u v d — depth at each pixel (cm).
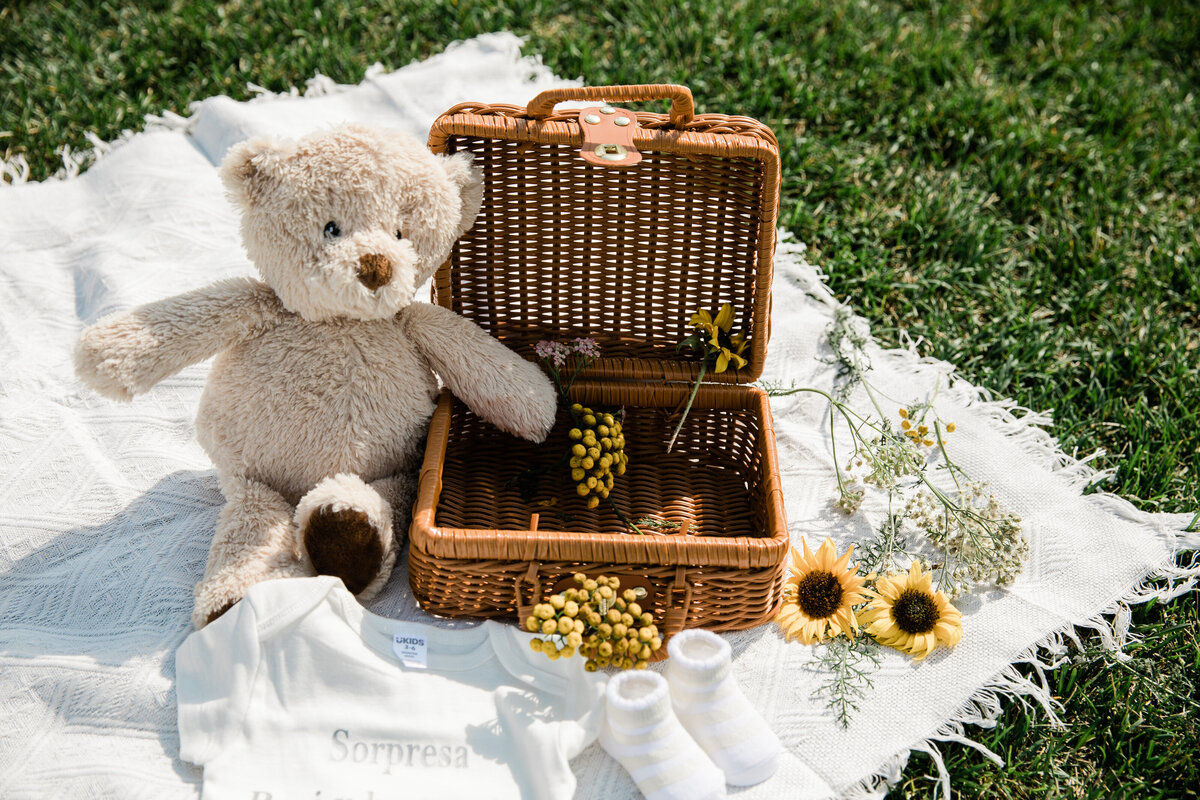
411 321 112
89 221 142
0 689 103
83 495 116
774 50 175
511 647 104
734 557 102
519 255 116
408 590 111
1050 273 149
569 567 104
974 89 170
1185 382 136
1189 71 187
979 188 158
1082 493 124
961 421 129
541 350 117
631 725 98
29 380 125
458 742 100
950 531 116
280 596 102
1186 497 125
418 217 105
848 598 109
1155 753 108
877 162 158
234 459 110
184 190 144
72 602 109
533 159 111
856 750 104
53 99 158
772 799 100
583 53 168
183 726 100
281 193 102
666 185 112
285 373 108
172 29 168
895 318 143
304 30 170
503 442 123
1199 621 116
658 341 121
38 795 98
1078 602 114
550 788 98
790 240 147
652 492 121
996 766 106
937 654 110
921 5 196
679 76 167
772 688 107
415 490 114
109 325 104
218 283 108
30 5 173
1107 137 164
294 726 100
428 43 173
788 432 127
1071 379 137
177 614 108
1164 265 149
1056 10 195
